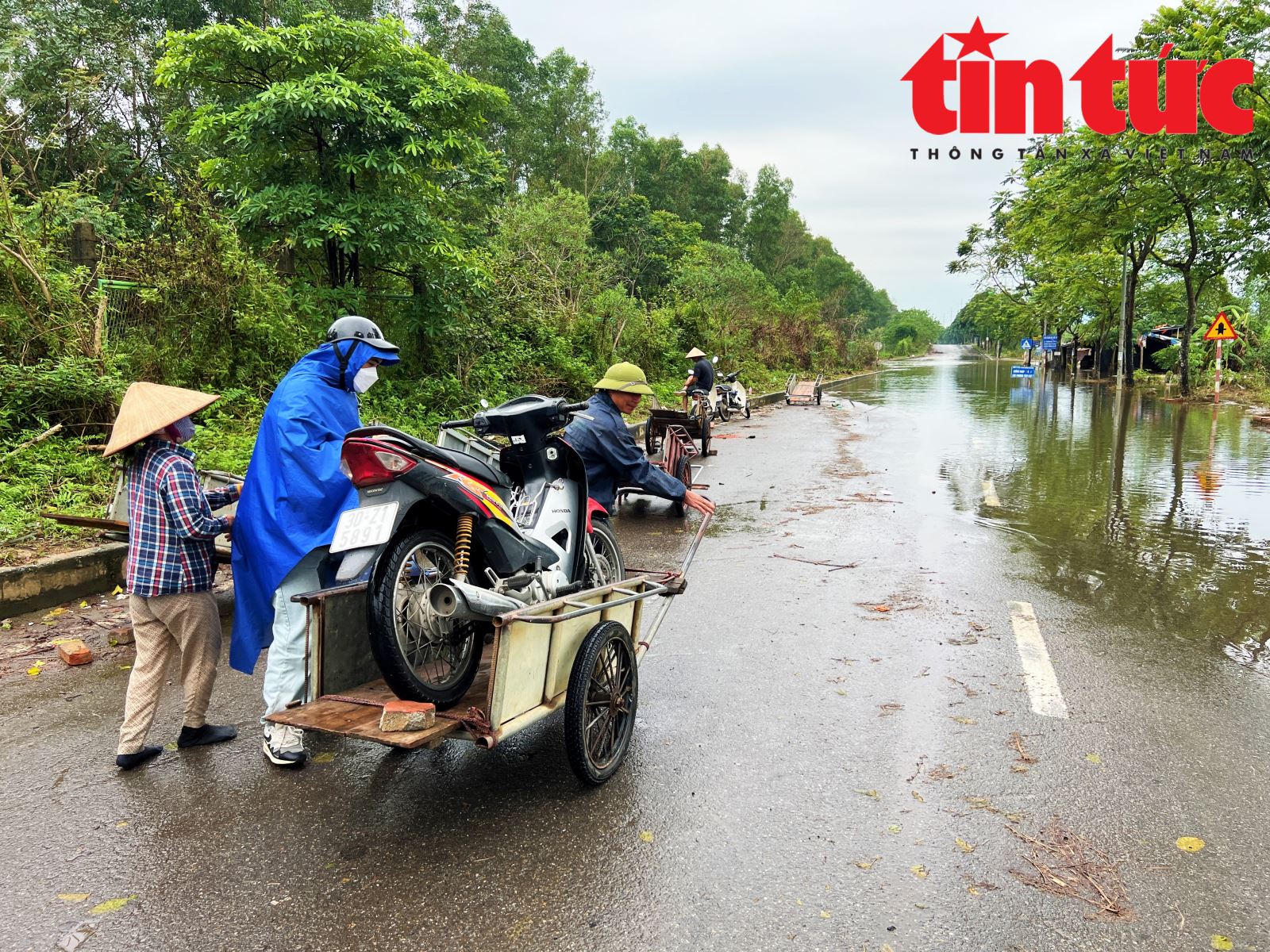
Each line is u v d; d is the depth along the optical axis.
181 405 3.80
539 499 4.38
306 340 11.21
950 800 3.49
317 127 11.07
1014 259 46.59
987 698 4.50
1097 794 3.54
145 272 9.93
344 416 4.01
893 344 135.75
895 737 4.06
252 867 3.07
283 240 11.52
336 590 3.43
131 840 3.25
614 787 3.62
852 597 6.32
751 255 72.62
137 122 19.86
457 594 3.25
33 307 8.83
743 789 3.60
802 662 5.02
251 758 3.94
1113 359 43.06
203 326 10.09
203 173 11.55
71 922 2.78
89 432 8.56
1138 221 24.33
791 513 9.45
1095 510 9.55
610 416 4.94
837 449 15.02
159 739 4.12
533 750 4.01
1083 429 18.14
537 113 43.47
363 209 11.23
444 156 12.15
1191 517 9.16
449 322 13.07
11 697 4.59
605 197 40.50
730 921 2.77
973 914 2.80
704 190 64.50
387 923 2.77
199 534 3.76
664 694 4.57
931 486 11.20
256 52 10.99
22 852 3.17
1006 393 31.59
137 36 20.20
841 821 3.35
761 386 30.69
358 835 3.28
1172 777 3.68
